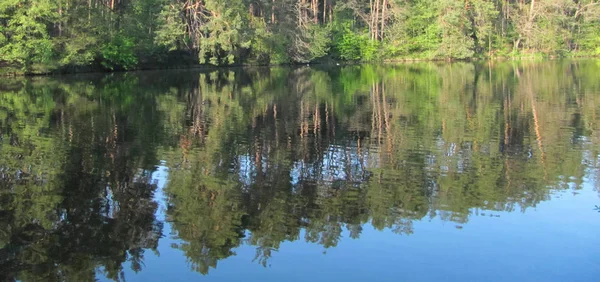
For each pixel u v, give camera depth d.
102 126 16.78
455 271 6.62
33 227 8.06
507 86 29.39
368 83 33.25
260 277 6.49
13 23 34.66
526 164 11.66
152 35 45.00
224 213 8.73
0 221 8.28
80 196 9.56
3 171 11.12
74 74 39.69
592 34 64.38
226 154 12.95
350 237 7.68
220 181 10.54
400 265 6.80
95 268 6.79
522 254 7.08
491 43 63.22
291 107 21.66
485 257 7.00
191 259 7.03
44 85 30.47
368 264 6.83
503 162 11.88
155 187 10.14
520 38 62.91
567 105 20.91
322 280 6.40
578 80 32.03
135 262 6.92
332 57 63.25
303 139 14.83
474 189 9.95
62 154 12.77
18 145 13.70
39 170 11.26
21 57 34.47
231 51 48.44
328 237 7.70
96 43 39.22
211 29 45.81
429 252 7.17
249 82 34.22
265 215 8.62
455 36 58.75
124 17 43.34
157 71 45.22
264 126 17.00
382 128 16.48
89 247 7.40
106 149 13.40
